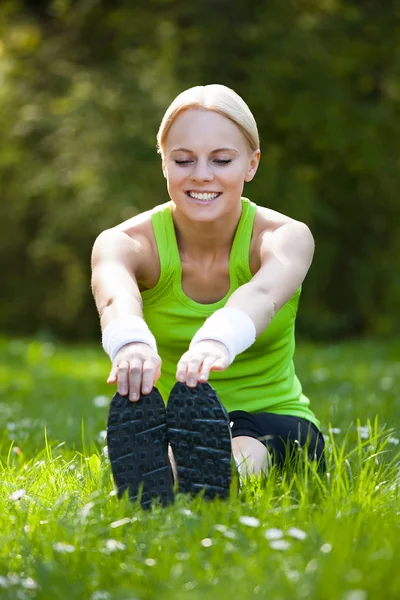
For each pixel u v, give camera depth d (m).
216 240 4.39
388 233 24.95
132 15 23.31
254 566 3.12
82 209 22.64
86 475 4.43
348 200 24.30
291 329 4.65
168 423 3.64
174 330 4.48
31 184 23.38
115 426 3.64
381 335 24.28
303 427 4.57
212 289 4.48
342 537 3.37
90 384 10.98
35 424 6.75
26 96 23.59
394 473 4.64
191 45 22.92
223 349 3.71
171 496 3.68
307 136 23.20
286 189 22.78
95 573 3.15
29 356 15.14
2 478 4.48
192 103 4.14
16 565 3.30
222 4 23.05
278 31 22.44
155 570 3.18
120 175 22.17
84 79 23.02
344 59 22.56
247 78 22.67
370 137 22.45
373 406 7.82
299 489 3.98
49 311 26.59
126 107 22.25
